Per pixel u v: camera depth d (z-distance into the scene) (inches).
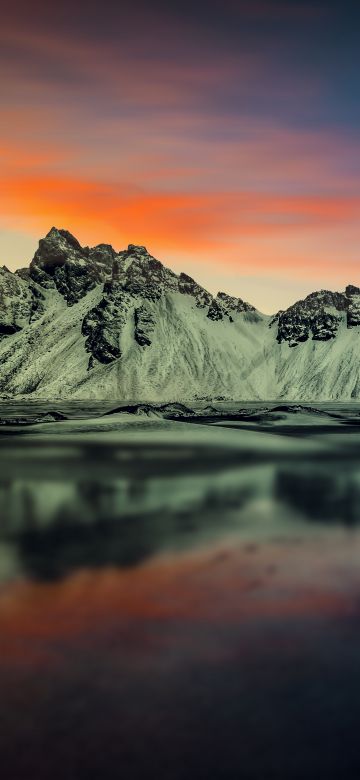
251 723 365.7
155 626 514.6
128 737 353.7
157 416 4234.7
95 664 442.9
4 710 382.0
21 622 524.7
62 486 1365.7
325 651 463.5
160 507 1083.3
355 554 753.0
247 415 5851.4
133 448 2469.2
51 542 815.1
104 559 730.2
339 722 366.6
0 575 663.8
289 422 5054.1
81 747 345.1
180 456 2108.8
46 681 417.1
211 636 493.4
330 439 3100.4
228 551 768.3
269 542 815.7
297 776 320.5
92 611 552.7
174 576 659.4
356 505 1107.9
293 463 1878.7
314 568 689.0
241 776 320.8
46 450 2361.0
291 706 383.6
